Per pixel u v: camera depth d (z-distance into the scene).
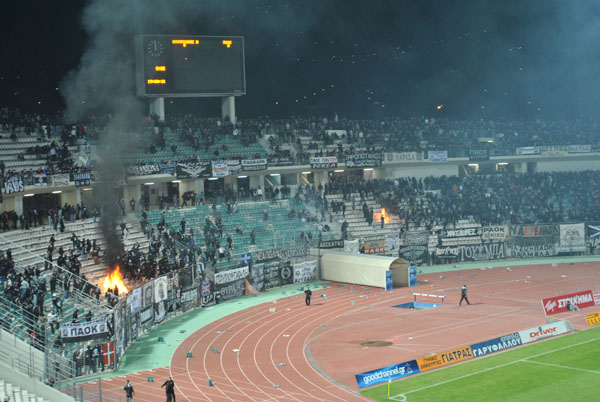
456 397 31.20
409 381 33.81
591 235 72.06
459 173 85.38
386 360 37.47
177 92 69.00
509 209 75.75
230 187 71.25
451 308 50.06
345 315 49.41
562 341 40.25
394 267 60.78
